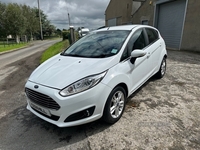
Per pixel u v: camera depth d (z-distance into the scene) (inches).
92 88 84.8
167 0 423.8
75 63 102.9
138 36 132.0
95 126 99.3
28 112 122.6
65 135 93.2
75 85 83.5
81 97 82.3
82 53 119.1
